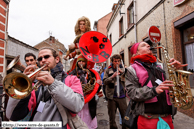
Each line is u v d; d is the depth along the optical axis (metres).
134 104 1.38
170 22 3.72
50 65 1.06
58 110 0.98
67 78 1.12
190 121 2.86
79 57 2.04
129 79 1.41
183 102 1.25
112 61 2.45
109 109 2.47
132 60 1.60
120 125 2.86
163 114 1.26
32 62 2.62
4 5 5.93
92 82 2.02
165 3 3.93
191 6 2.97
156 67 1.45
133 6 6.40
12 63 1.84
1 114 2.51
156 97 1.23
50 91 0.85
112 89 2.43
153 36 3.29
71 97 0.88
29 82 0.76
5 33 6.01
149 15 4.90
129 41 7.12
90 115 1.92
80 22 2.42
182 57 3.53
